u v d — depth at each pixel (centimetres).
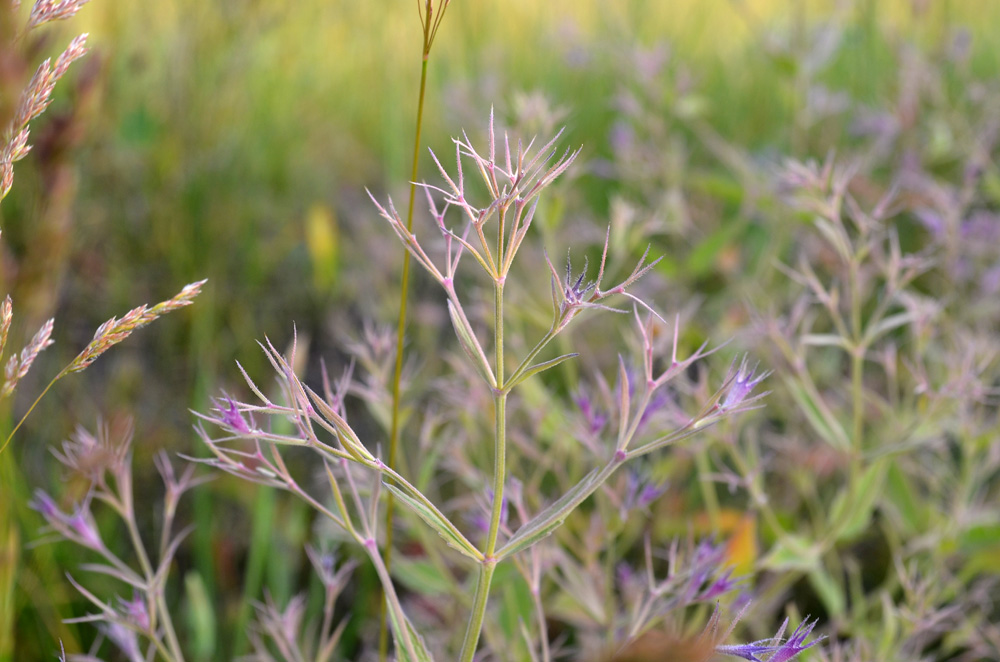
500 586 61
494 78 110
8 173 48
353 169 136
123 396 86
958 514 68
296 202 126
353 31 144
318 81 147
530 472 76
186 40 112
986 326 86
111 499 55
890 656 61
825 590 66
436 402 82
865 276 82
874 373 88
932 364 83
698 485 78
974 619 65
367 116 141
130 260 105
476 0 139
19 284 57
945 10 110
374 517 51
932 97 106
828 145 109
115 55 105
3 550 56
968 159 99
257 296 109
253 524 78
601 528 61
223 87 112
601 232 94
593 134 127
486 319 75
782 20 113
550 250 78
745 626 65
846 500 64
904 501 69
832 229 63
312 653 69
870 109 114
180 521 80
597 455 59
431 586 64
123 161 109
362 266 112
